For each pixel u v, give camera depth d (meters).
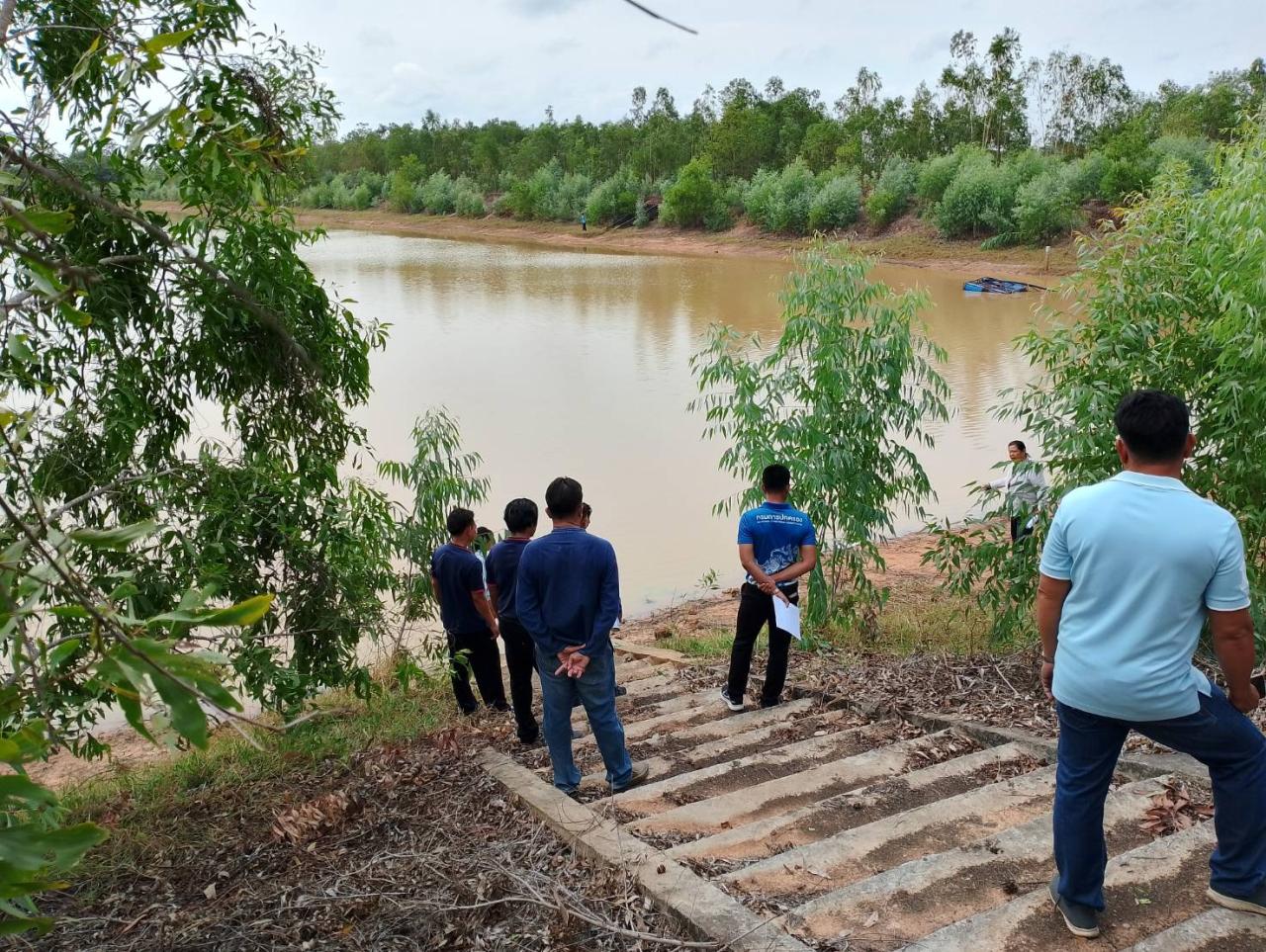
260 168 4.75
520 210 84.38
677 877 3.77
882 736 5.82
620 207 77.50
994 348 26.47
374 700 7.78
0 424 2.22
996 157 69.12
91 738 5.24
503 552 6.20
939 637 8.84
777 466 6.55
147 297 5.48
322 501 6.58
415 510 9.79
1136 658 2.98
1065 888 3.18
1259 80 71.56
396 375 22.52
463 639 7.24
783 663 6.73
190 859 4.52
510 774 5.13
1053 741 5.09
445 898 3.85
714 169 79.31
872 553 9.09
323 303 6.11
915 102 76.06
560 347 26.59
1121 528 2.99
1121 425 3.06
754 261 57.06
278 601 6.27
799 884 3.77
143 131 2.21
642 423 18.23
